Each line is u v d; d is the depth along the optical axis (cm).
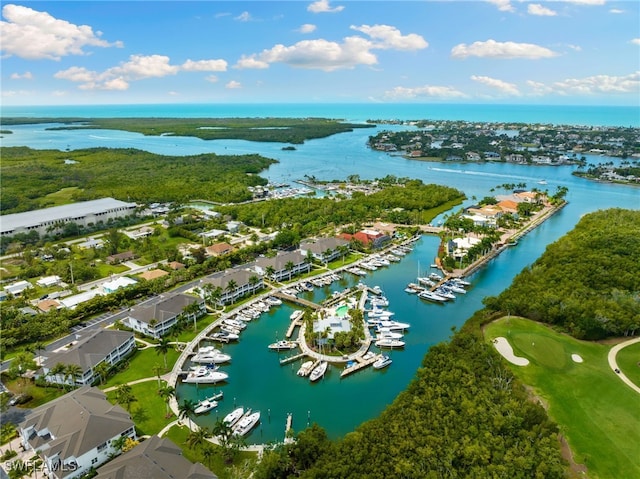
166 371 13788
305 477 8844
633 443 10362
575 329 14950
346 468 8981
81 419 10181
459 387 11631
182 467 8844
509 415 10300
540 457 9281
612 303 15800
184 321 15925
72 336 15888
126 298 18288
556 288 17375
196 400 12712
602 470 9606
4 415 11681
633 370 13238
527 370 13188
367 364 14488
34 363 13225
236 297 18950
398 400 11650
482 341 14062
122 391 11525
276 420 11981
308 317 16262
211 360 14500
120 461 8912
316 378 13650
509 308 16562
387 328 16625
